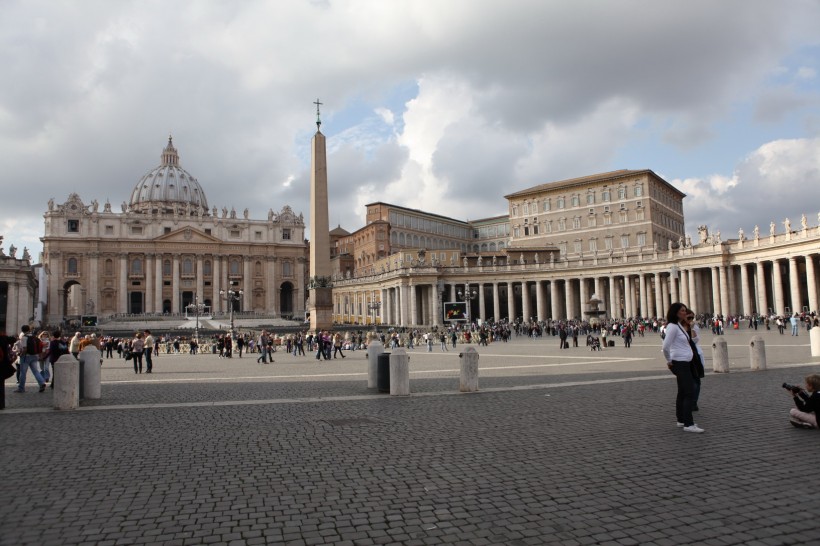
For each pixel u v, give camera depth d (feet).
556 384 53.31
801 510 19.72
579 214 335.67
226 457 28.40
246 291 432.66
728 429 32.14
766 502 20.54
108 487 23.70
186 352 164.96
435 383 58.90
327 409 42.29
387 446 30.12
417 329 227.20
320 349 113.19
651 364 75.51
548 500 21.25
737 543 17.25
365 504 21.21
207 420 38.52
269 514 20.33
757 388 47.29
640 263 252.42
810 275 189.67
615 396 45.14
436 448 29.48
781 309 203.10
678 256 237.86
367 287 328.70
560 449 28.66
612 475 24.12
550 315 317.83
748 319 199.00
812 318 152.25
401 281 276.21
